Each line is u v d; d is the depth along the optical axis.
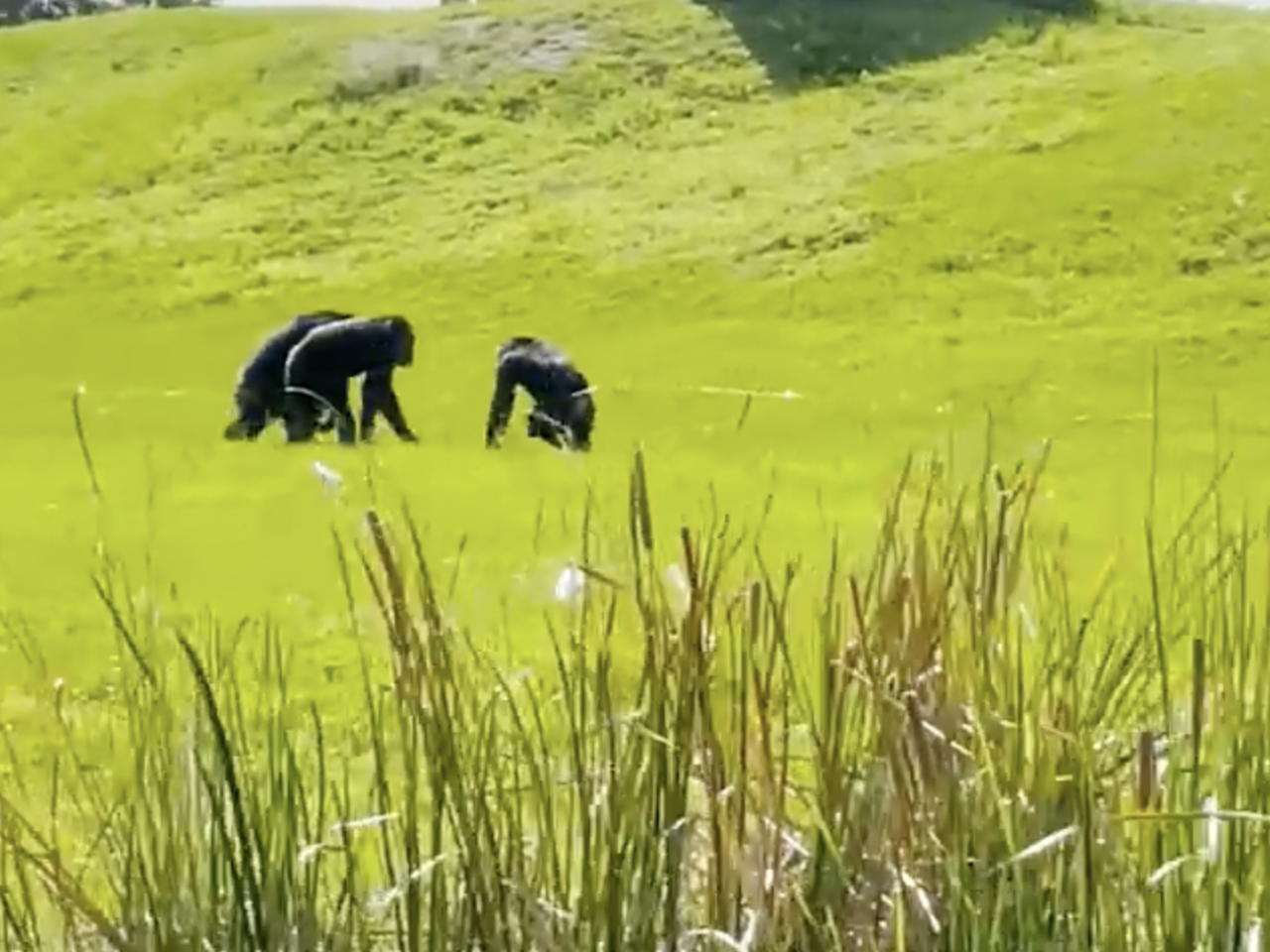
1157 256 62.12
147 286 69.12
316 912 5.40
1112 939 5.10
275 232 72.94
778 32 84.88
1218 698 5.31
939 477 5.64
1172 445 30.44
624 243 68.19
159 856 5.51
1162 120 71.69
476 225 71.69
